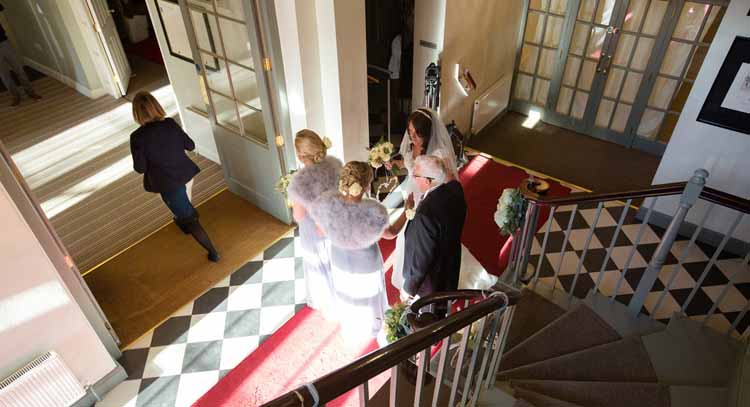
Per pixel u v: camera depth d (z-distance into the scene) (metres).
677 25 5.18
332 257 3.36
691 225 4.73
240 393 3.60
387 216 2.97
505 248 4.72
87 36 6.58
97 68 6.95
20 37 7.62
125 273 4.55
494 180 5.63
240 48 4.17
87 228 5.01
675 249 4.64
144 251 4.76
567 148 6.24
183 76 5.30
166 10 4.80
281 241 4.87
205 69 4.66
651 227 4.91
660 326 3.40
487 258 4.64
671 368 3.00
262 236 4.93
